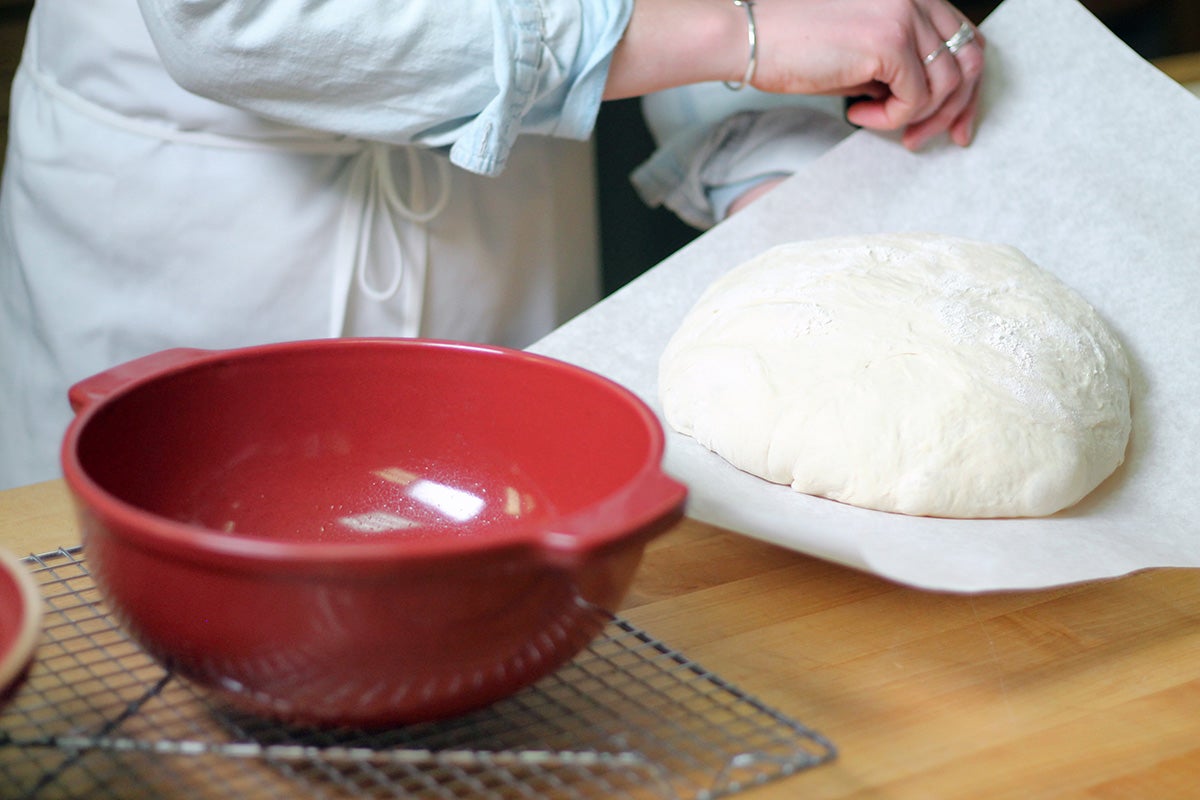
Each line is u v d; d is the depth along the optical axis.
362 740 0.50
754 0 0.95
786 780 0.51
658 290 1.01
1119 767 0.53
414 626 0.44
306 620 0.43
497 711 0.53
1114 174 1.01
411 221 1.04
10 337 1.11
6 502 0.76
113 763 0.49
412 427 0.64
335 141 0.99
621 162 1.70
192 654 0.46
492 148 0.87
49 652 0.56
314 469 0.63
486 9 0.83
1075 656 0.63
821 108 1.19
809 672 0.60
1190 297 0.94
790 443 0.79
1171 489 0.83
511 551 0.43
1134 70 1.03
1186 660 0.63
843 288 0.88
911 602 0.68
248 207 0.99
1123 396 0.86
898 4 0.95
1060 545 0.72
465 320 1.12
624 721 0.53
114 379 0.57
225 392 0.60
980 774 0.52
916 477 0.76
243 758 0.49
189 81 0.86
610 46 0.88
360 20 0.81
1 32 1.58
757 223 1.05
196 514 0.59
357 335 1.06
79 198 1.00
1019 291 0.89
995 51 1.08
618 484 0.57
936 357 0.81
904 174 1.06
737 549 0.74
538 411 0.62
